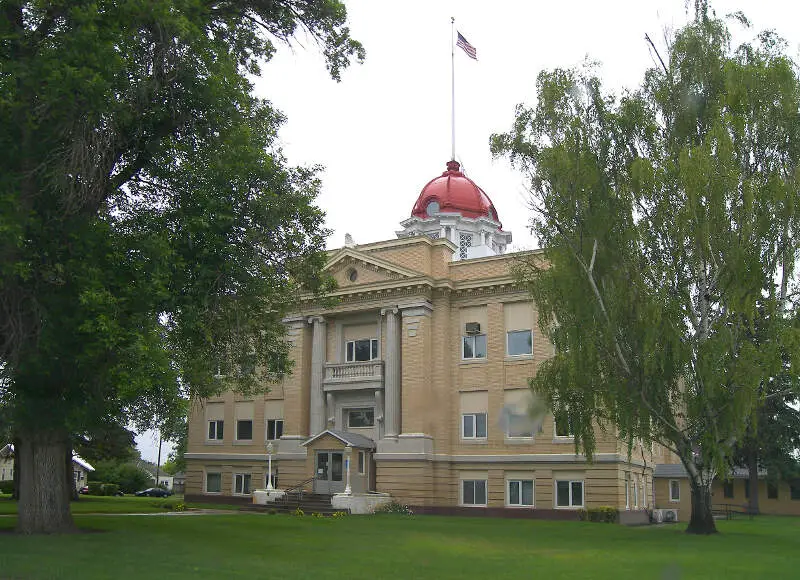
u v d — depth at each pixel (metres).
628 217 27.30
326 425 43.56
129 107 18.94
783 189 25.27
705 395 25.06
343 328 44.66
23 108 16.98
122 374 17.44
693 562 18.09
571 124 27.86
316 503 38.69
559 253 27.34
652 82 29.92
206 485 49.19
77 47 16.70
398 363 41.78
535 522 34.28
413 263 42.19
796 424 53.03
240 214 21.77
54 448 20.52
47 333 17.48
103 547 17.45
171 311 20.80
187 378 24.03
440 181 57.38
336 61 24.45
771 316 25.47
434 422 40.97
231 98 21.20
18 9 17.89
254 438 47.59
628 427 26.34
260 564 15.68
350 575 14.41
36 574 13.32
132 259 18.98
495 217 58.03
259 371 44.66
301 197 23.55
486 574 15.17
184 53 19.55
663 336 25.66
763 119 26.81
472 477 40.34
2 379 18.83
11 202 16.14
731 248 25.19
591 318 26.41
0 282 16.36
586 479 37.66
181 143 21.12
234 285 22.25
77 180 18.08
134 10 17.64
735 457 56.75
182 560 15.83
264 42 24.95
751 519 44.38
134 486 78.00
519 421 39.44
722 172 25.33
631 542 23.84
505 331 40.66
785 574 15.93
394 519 33.91
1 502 39.31
